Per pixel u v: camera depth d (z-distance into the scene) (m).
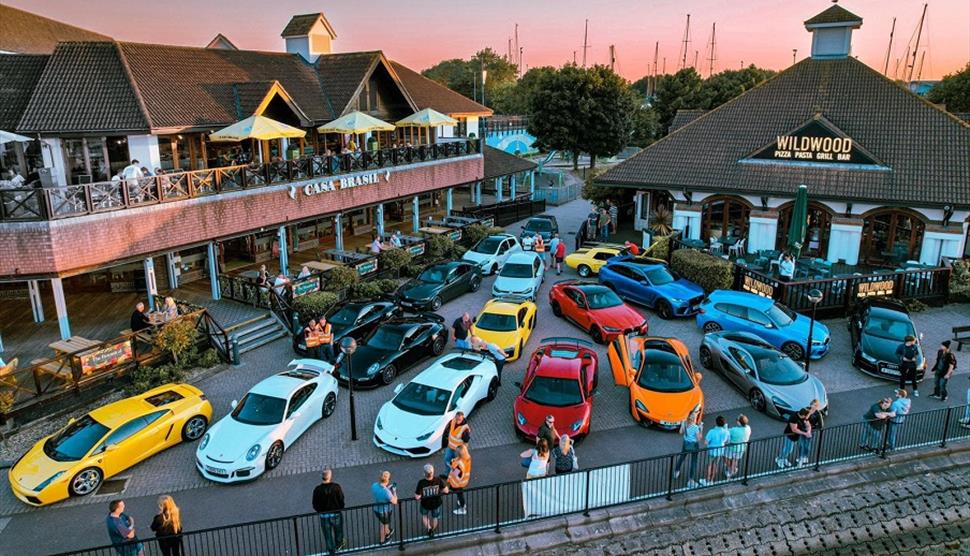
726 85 78.12
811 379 17.23
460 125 43.75
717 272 25.31
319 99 31.48
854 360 19.55
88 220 18.89
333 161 27.80
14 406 16.11
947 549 13.51
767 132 31.44
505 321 20.86
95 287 24.88
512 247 30.58
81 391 17.27
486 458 15.11
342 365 18.80
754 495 13.96
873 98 30.66
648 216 34.53
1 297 23.83
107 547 10.80
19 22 32.03
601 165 74.06
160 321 19.33
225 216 23.22
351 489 14.07
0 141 19.75
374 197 30.38
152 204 20.64
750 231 30.39
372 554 12.06
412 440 14.97
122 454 14.41
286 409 15.42
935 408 17.20
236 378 19.22
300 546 12.51
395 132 36.56
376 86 34.16
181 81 25.42
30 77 23.86
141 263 24.62
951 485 14.72
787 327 20.28
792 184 29.06
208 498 13.82
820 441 14.51
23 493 13.21
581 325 22.52
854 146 28.34
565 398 15.95
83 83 22.75
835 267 28.55
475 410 17.17
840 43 32.59
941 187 26.64
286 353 20.92
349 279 24.91
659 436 15.97
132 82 22.92
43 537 12.62
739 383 17.83
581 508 13.20
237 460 14.13
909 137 28.69
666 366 17.14
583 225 34.97
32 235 17.97
